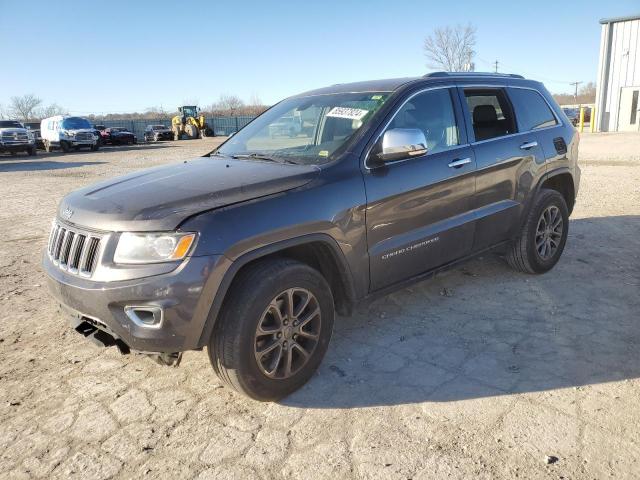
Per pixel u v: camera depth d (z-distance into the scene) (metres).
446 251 4.07
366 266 3.50
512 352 3.65
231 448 2.76
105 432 2.94
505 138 4.57
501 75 4.91
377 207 3.50
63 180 15.73
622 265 5.37
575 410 2.95
